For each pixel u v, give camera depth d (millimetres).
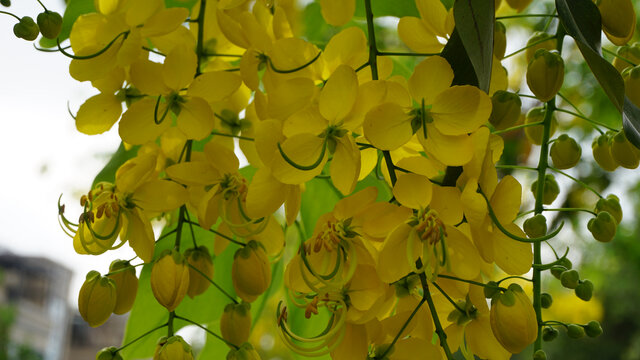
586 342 3201
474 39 581
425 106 592
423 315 602
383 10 728
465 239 588
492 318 592
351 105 591
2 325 4008
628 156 642
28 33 603
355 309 592
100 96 642
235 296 722
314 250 593
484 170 584
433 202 587
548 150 666
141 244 625
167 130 647
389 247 587
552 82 616
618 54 655
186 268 624
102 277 626
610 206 647
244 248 637
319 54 618
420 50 642
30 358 4160
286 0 650
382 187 699
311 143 596
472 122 587
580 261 1896
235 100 677
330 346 597
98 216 623
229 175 628
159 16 626
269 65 627
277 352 2129
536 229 629
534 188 669
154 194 625
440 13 634
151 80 624
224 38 667
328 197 729
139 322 708
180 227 643
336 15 636
